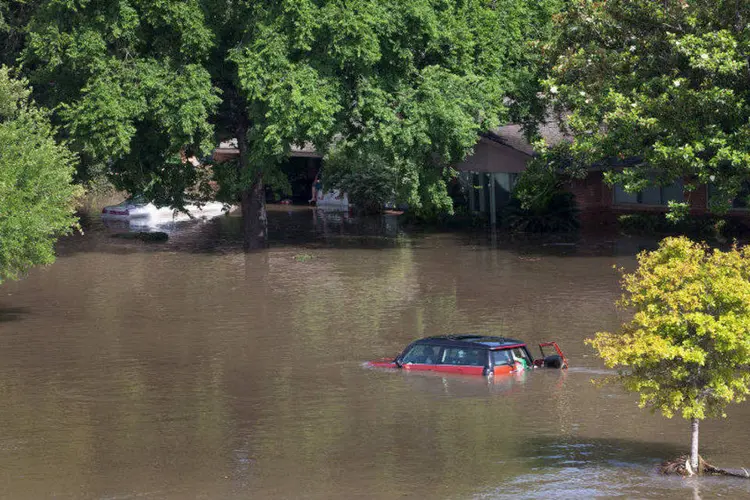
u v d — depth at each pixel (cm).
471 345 2769
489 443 2108
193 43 4891
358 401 2491
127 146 4869
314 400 2516
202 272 4778
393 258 5103
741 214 5403
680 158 3972
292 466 1986
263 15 4891
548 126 6253
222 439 2200
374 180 7138
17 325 3612
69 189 3622
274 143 4831
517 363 2764
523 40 5578
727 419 2277
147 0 4897
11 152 3469
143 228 6744
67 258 5303
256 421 2341
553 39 4947
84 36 4878
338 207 7931
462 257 5056
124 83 4922
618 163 5669
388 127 4941
